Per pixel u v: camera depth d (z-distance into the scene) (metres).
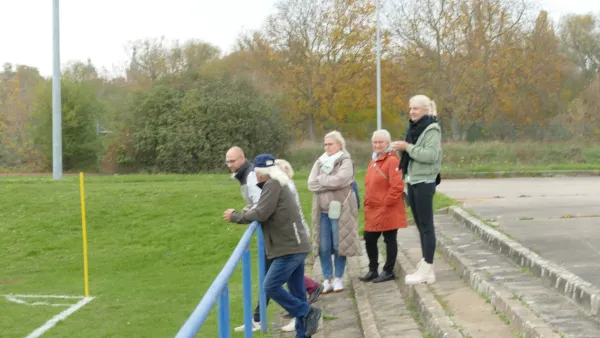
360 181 21.86
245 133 35.19
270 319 7.98
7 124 53.12
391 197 7.92
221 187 17.50
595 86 43.59
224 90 35.72
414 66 44.97
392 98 45.50
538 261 6.64
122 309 9.02
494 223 10.14
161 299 9.59
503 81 45.38
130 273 11.64
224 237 13.34
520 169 26.19
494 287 6.12
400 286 7.94
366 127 48.56
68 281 11.02
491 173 25.50
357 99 45.47
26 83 66.81
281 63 45.66
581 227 9.38
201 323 2.63
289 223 5.98
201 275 11.23
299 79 45.41
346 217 8.12
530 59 45.88
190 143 34.53
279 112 37.44
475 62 44.00
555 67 47.31
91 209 15.13
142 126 35.81
